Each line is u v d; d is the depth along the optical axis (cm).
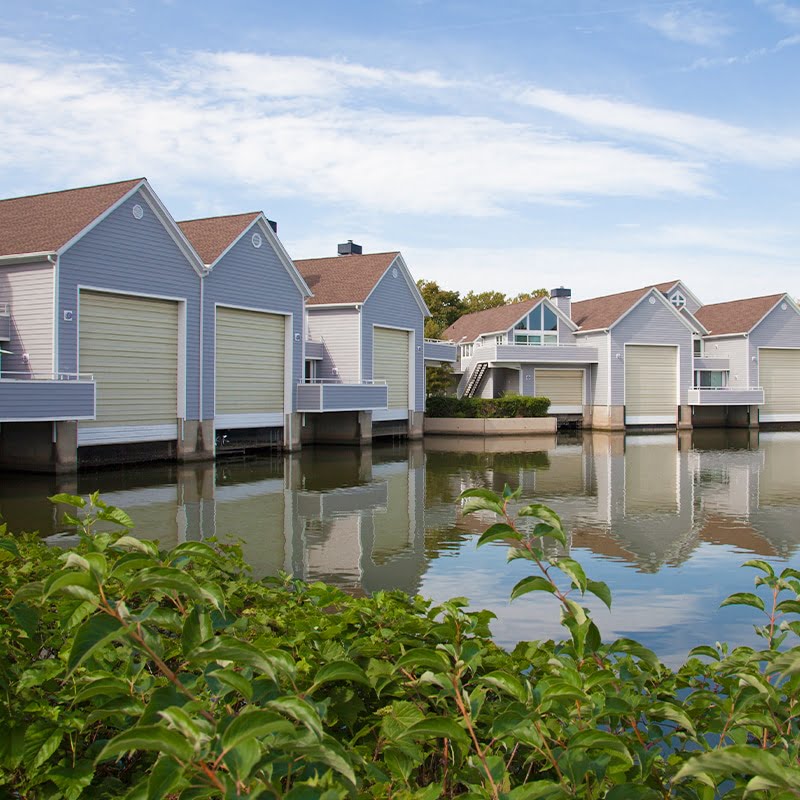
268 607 445
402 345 3419
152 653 218
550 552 1130
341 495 1684
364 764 246
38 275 1873
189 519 1373
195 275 2288
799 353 4516
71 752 283
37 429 1900
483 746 271
